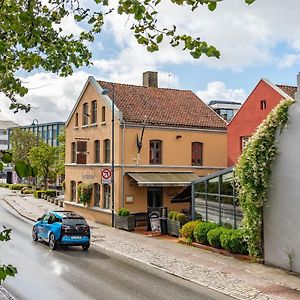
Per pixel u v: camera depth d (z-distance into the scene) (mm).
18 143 59156
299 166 15148
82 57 6910
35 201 46125
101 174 29406
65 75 6883
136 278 14664
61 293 12523
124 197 27734
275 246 16062
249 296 12562
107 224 28750
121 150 27922
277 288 13359
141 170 28500
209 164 31328
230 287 13500
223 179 19922
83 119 33438
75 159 34844
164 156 29484
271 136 16062
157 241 22094
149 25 4836
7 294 11969
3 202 45250
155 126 29141
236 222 19047
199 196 21609
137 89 32750
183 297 12469
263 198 16156
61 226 19484
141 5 4145
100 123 30531
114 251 19516
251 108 29625
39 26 5422
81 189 31781
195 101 34406
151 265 16688
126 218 25938
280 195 15844
